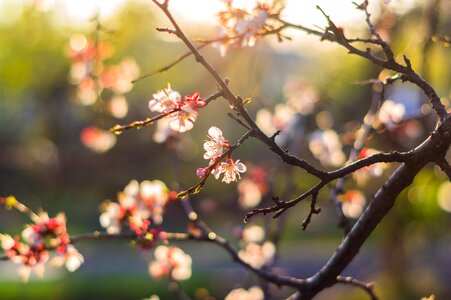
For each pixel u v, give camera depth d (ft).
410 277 33.99
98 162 47.83
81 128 44.11
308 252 68.39
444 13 13.41
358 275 42.57
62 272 52.65
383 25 13.64
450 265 36.50
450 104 12.58
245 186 16.26
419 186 19.80
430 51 11.91
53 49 31.81
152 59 32.94
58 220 9.54
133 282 54.08
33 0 14.70
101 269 60.64
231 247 8.56
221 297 37.96
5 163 70.08
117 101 14.75
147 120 5.89
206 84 17.30
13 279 53.01
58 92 37.86
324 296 37.22
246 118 5.41
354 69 19.51
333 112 18.89
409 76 6.08
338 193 9.46
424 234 29.55
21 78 35.96
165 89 6.01
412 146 15.16
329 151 13.97
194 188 5.52
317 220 77.71
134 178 48.06
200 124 39.70
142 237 9.02
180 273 12.00
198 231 10.41
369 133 11.50
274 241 12.58
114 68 14.51
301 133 14.96
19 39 32.81
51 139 44.88
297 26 6.29
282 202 5.41
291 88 18.37
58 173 50.70
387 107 11.46
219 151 5.60
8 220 65.31
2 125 69.10
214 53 15.47
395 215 28.35
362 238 6.54
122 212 10.32
